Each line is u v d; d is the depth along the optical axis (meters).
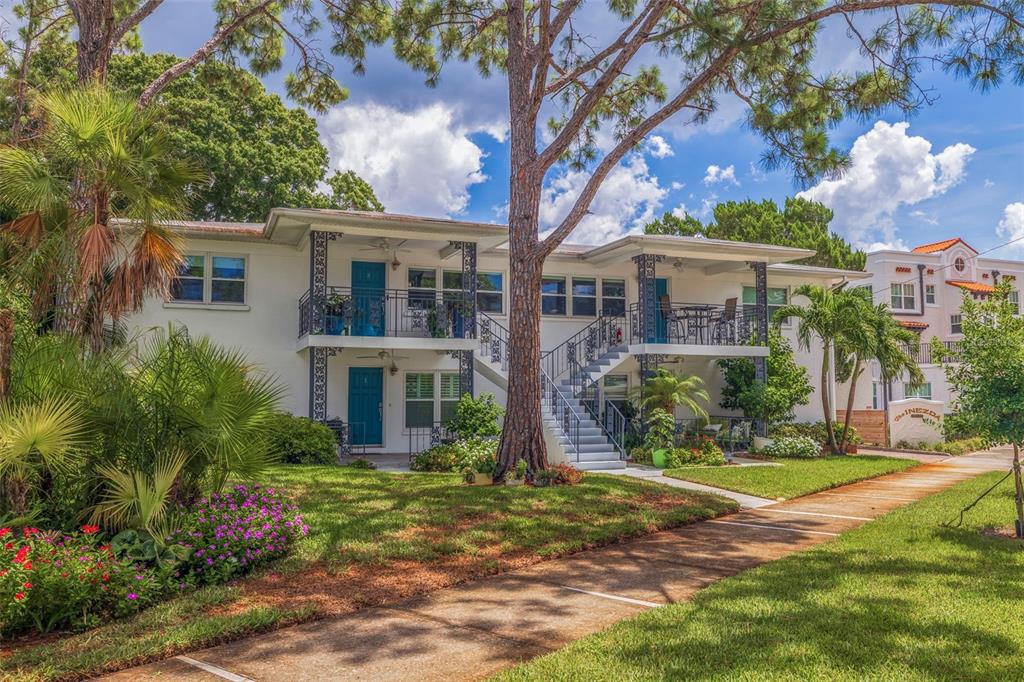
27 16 18.92
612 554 8.77
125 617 6.15
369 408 19.67
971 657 4.88
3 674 4.90
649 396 18.89
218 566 7.10
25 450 6.42
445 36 16.64
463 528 9.34
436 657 5.34
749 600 6.39
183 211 9.47
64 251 8.50
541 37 13.38
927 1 10.80
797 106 13.64
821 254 37.88
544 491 11.86
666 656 5.05
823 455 20.69
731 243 20.31
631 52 12.60
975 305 9.59
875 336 19.95
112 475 6.94
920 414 24.55
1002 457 22.31
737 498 13.23
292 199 27.62
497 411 17.73
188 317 18.00
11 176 8.29
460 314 18.41
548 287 21.75
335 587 7.07
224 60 16.89
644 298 19.94
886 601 6.21
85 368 7.33
